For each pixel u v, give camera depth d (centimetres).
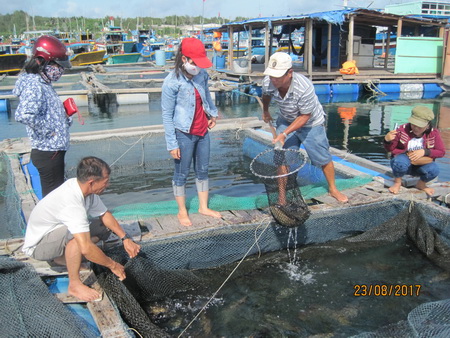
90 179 307
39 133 398
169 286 398
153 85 1991
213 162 787
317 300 386
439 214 461
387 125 1180
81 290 327
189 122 400
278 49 3253
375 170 623
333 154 720
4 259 328
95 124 1263
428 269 438
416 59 1977
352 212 489
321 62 2267
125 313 331
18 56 2655
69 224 303
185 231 417
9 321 275
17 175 627
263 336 339
